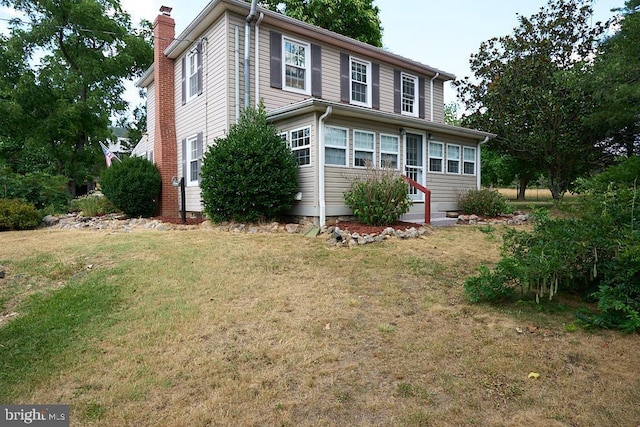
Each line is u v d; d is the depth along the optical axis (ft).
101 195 52.80
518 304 14.16
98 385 9.43
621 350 10.76
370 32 71.97
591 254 14.03
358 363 10.27
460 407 8.43
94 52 69.67
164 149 41.63
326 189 29.37
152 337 11.82
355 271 18.52
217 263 19.54
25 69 63.31
